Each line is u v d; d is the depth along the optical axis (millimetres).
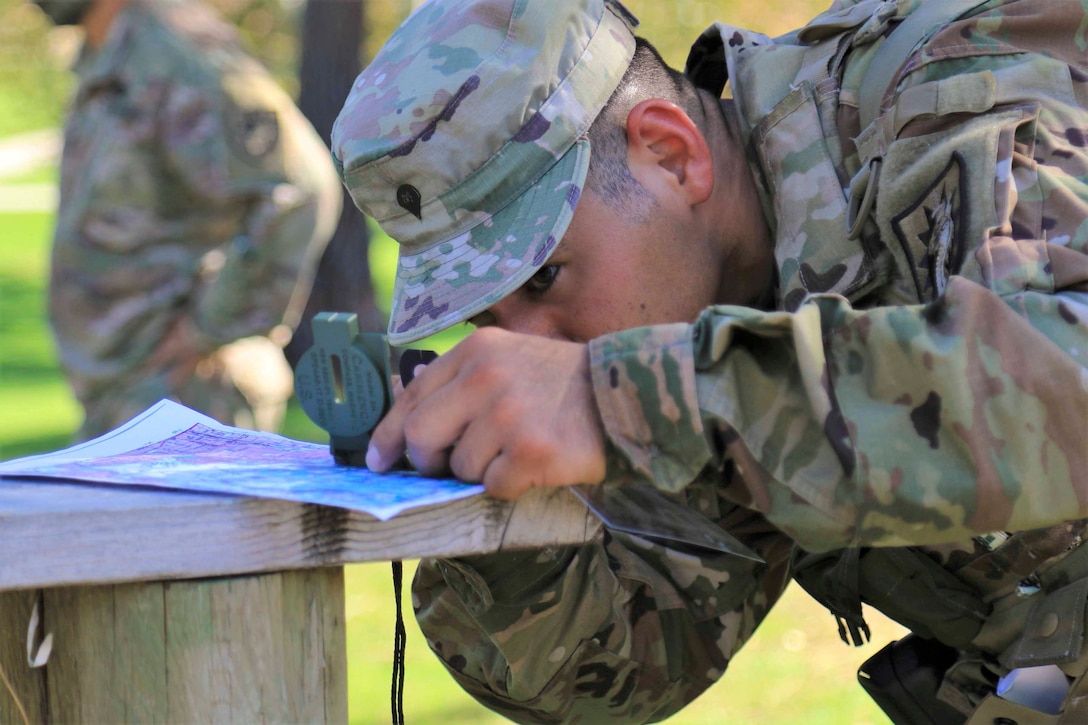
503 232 5379
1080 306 4340
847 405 4113
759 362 4219
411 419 4301
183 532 3971
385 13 54344
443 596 5805
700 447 4129
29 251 57781
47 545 3883
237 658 4078
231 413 13273
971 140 4852
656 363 4145
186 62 12664
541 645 5547
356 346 4676
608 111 5617
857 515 4062
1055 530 5340
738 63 6324
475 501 4230
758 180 6027
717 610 6094
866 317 4191
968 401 4059
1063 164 4805
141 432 5926
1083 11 5145
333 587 4242
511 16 5527
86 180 12852
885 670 6172
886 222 5160
